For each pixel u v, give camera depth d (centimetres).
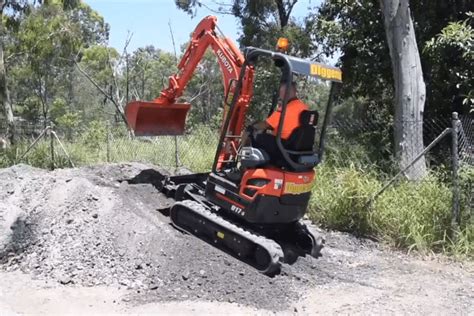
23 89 2989
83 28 3256
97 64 3419
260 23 2131
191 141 1365
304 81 685
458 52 1127
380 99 1502
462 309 568
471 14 1066
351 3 1383
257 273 622
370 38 1351
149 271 619
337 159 973
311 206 855
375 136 1212
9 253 668
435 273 674
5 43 2170
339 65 1430
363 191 819
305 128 652
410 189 834
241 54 764
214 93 3222
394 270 681
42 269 635
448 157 1040
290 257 689
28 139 1529
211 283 595
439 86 1253
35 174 876
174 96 850
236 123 738
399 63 1009
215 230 680
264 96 1421
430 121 1208
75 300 561
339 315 547
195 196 758
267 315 539
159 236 664
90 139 1486
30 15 2042
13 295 571
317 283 627
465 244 727
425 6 1273
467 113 1162
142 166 961
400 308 567
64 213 719
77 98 3672
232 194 670
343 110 1720
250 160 648
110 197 743
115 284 602
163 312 534
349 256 727
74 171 907
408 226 766
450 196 793
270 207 647
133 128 844
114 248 658
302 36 1920
